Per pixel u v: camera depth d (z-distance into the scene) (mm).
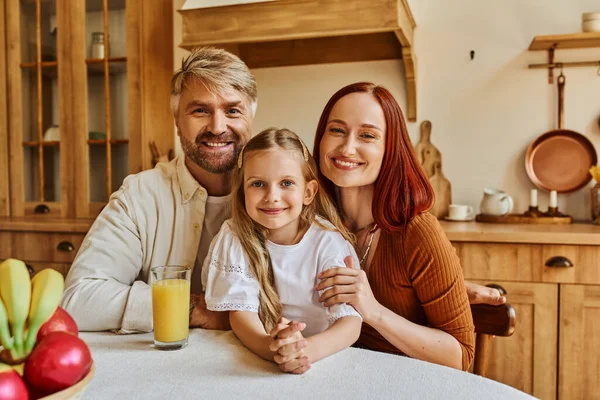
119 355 821
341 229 1119
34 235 2270
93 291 1028
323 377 720
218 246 1061
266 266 1043
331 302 931
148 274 1242
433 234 1047
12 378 497
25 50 2508
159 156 2322
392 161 1098
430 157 2365
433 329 1012
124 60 2348
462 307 1026
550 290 1796
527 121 2291
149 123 2334
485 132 2332
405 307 1103
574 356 1792
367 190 1175
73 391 505
